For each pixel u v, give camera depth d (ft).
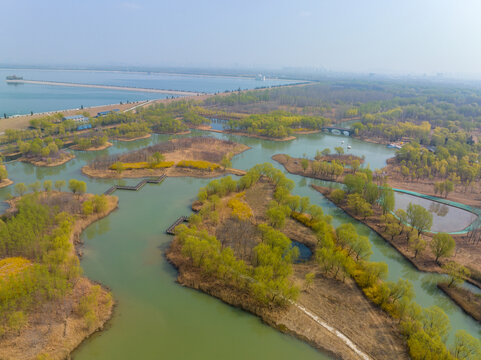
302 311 277.85
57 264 299.38
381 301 287.28
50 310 258.98
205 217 420.77
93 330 253.65
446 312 297.12
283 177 522.06
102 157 649.61
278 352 244.42
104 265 333.62
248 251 353.51
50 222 374.43
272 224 407.85
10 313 244.83
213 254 311.88
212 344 250.78
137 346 245.45
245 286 298.15
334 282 314.14
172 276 321.32
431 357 223.30
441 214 479.00
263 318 271.90
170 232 393.50
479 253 372.38
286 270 296.92
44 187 477.77
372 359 236.02
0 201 451.12
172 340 252.21
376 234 419.95
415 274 348.18
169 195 507.30
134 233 395.34
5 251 321.93
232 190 507.30
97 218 421.18
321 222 383.04
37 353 225.76
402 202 517.55
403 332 254.68
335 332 258.98
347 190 536.01
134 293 296.71
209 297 295.48
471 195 549.13
